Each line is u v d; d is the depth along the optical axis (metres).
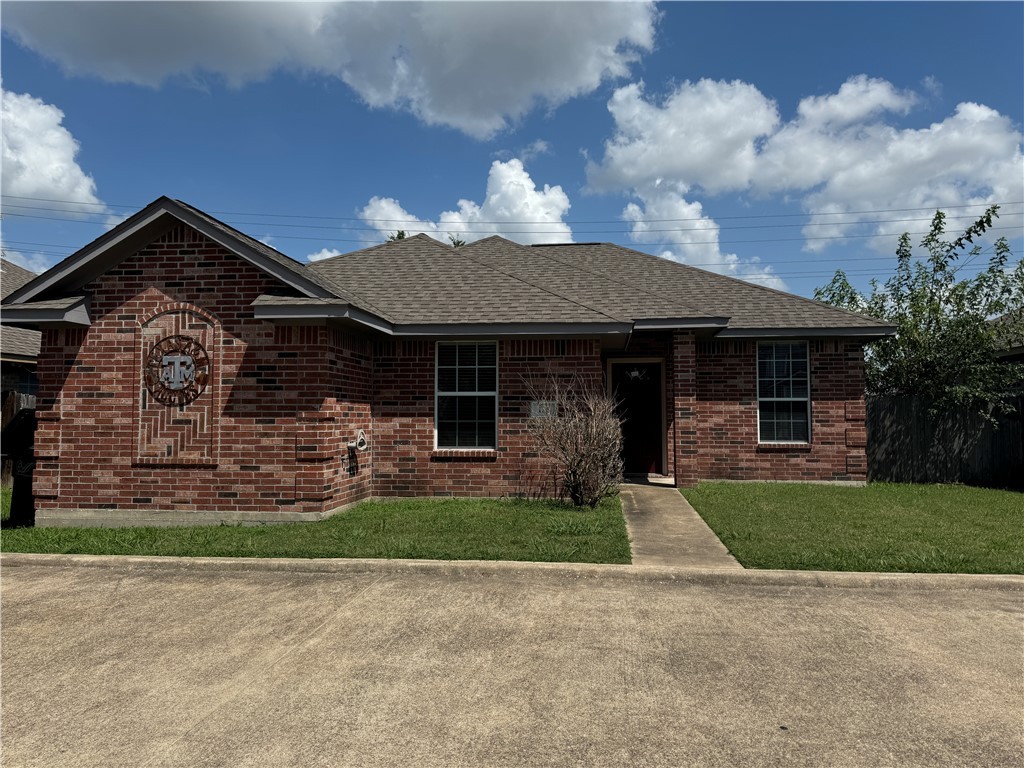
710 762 3.38
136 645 5.00
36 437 9.85
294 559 7.15
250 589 6.40
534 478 11.27
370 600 6.03
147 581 6.70
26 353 14.68
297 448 9.50
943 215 15.88
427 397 11.48
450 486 11.41
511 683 4.30
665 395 14.41
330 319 9.50
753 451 13.83
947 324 15.20
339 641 5.04
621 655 4.75
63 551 7.69
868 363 16.42
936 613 5.62
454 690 4.20
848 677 4.38
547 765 3.36
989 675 4.39
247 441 9.59
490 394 11.51
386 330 10.67
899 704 4.00
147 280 9.83
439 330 10.89
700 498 11.40
